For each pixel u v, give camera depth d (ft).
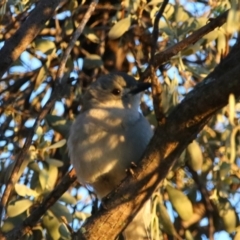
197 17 34.27
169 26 32.58
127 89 32.94
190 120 23.15
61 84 27.68
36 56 39.29
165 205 34.17
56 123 33.76
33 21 29.12
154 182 24.62
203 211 36.22
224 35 31.81
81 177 31.76
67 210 30.58
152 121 33.47
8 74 40.40
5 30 37.11
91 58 36.78
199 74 33.55
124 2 34.78
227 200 31.45
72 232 25.88
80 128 31.12
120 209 25.13
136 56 37.78
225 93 22.11
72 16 37.17
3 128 37.73
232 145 18.76
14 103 38.65
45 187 30.99
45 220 30.35
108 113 31.07
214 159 34.04
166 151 23.93
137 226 31.53
